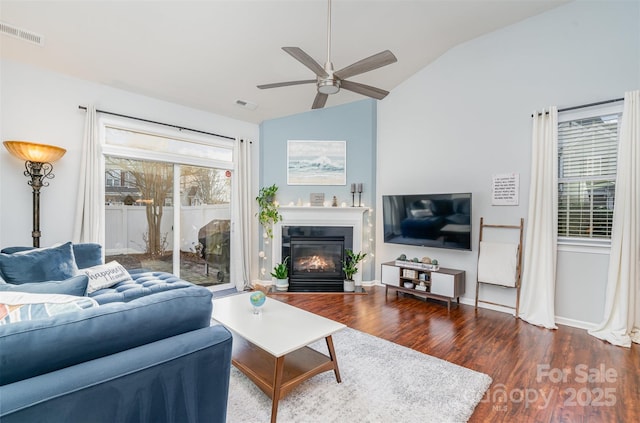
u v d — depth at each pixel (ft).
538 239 11.27
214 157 15.19
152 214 13.24
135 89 12.23
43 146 9.33
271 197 16.39
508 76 12.30
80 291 5.03
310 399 6.49
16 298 3.81
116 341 3.53
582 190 10.93
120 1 8.39
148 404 3.47
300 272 16.25
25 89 10.00
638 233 9.45
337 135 16.57
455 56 13.78
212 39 10.33
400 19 11.03
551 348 9.01
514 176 12.13
